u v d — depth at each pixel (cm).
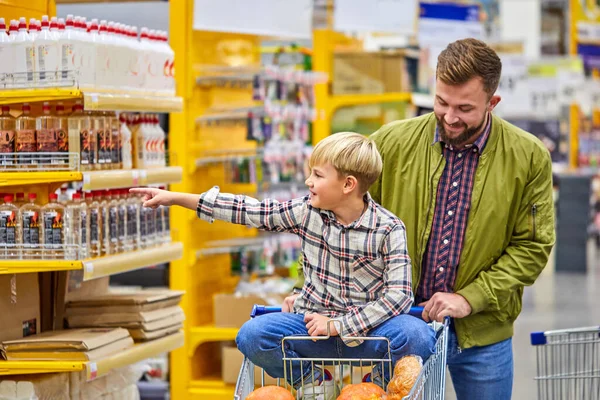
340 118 871
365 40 1120
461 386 388
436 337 342
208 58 665
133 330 498
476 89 339
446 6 1082
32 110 472
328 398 330
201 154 649
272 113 686
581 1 1634
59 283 500
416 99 841
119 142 484
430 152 374
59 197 502
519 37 1853
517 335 911
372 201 329
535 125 1531
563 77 1453
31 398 449
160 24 676
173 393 650
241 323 653
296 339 322
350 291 327
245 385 324
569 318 996
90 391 481
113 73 464
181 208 636
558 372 518
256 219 331
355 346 324
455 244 371
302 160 761
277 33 666
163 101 502
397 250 322
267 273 741
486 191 366
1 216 445
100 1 657
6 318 464
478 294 359
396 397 298
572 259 1415
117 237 481
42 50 435
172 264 640
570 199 1410
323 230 327
